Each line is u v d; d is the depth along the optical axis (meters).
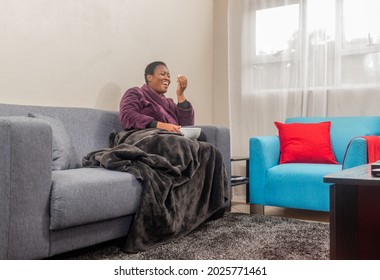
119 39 3.07
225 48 4.03
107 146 2.69
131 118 2.62
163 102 2.92
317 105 3.42
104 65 2.95
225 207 2.73
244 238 2.14
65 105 2.69
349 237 1.46
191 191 2.28
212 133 2.75
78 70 2.77
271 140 3.03
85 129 2.57
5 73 2.35
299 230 2.32
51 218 1.61
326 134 3.01
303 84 3.46
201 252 1.88
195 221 2.29
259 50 3.72
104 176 1.84
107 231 1.88
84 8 2.80
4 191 1.45
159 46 3.45
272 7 3.64
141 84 3.26
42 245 1.59
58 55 2.64
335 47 3.32
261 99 3.70
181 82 3.01
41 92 2.54
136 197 1.95
